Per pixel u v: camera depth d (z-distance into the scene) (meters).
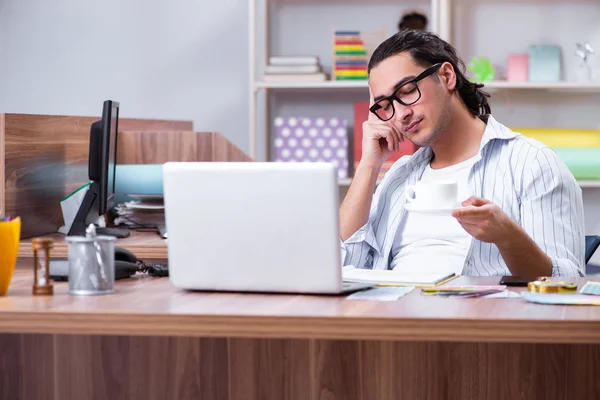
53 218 3.30
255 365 2.03
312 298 1.76
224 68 5.24
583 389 1.91
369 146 2.72
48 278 1.84
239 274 1.83
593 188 5.00
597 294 1.74
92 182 2.98
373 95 2.67
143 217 3.43
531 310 1.58
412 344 1.96
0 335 2.14
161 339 2.08
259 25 5.17
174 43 5.25
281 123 4.86
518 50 5.05
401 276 2.03
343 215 2.71
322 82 4.79
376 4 5.09
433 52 2.60
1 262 1.82
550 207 2.50
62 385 2.13
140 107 5.29
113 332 1.60
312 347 1.99
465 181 2.62
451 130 2.66
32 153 3.14
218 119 5.26
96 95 5.30
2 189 2.96
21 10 5.30
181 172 1.84
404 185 2.77
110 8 5.27
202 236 1.84
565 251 2.45
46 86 5.31
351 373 1.98
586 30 5.01
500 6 5.05
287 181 1.77
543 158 2.55
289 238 1.78
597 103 5.02
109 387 2.11
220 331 1.57
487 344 1.93
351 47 4.82
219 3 5.23
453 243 2.61
